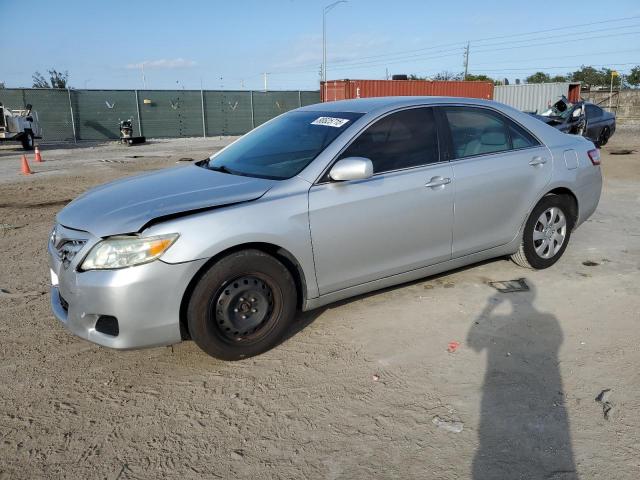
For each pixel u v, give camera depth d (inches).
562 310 160.6
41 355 140.7
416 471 95.8
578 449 99.9
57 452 103.2
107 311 118.3
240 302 129.8
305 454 101.1
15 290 187.8
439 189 157.4
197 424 111.0
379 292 176.2
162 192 136.6
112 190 145.3
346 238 142.3
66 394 122.9
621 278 186.2
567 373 125.8
